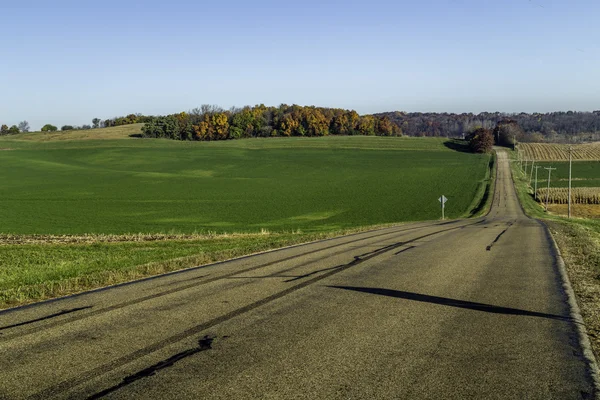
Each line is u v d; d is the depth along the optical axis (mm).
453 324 8570
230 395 5594
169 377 6145
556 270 14562
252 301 10414
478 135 146750
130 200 67938
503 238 25547
